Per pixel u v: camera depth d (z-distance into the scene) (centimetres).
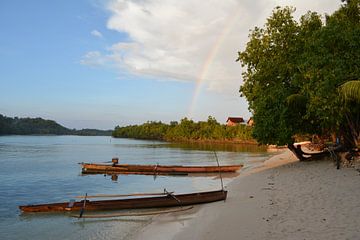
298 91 2766
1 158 5259
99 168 3491
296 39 2802
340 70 2197
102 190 2430
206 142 12925
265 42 2933
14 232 1381
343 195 1384
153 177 3169
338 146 2533
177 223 1350
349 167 2155
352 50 2256
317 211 1176
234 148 8350
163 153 6594
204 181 2814
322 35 2312
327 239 876
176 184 2684
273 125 2698
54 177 3161
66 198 2150
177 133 14750
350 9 2694
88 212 1608
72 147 9188
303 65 2423
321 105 2291
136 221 1438
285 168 2700
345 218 1047
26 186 2628
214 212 1437
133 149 8194
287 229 1010
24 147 8662
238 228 1110
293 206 1306
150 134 17988
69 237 1287
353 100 2181
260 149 7825
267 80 2930
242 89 3145
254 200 1565
